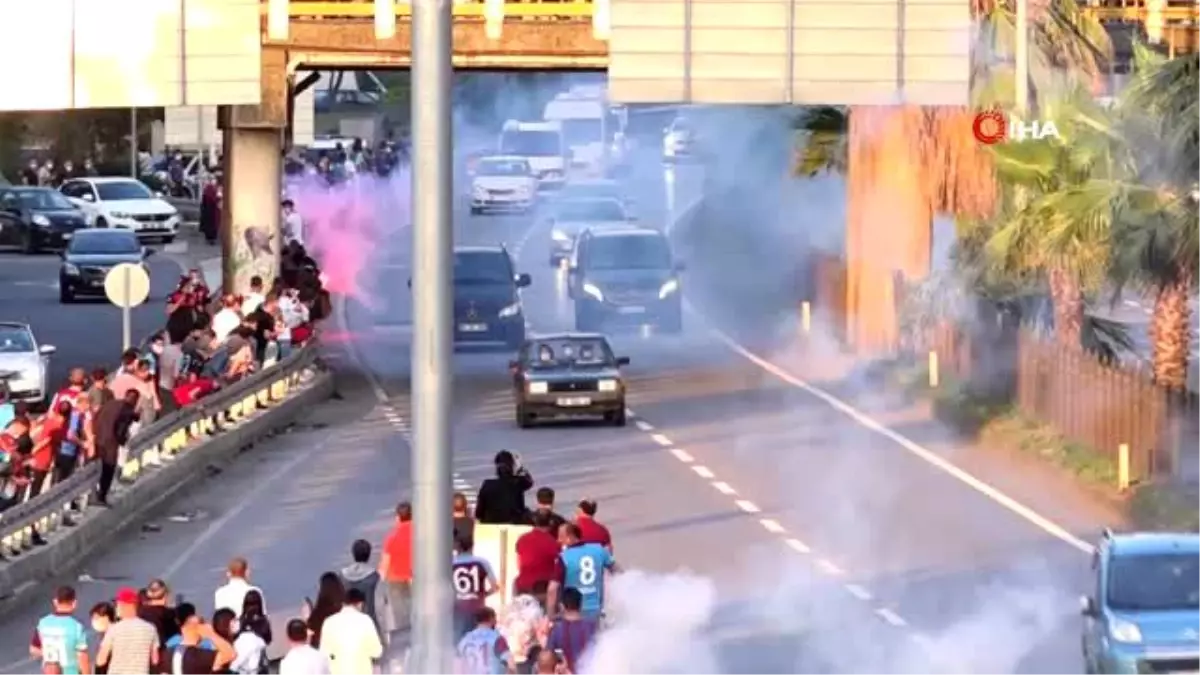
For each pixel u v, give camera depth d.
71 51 53.62
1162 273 79.56
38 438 70.00
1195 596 50.97
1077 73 92.88
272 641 56.09
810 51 53.00
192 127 162.88
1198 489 74.69
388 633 50.94
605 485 80.06
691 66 52.91
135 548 70.50
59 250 174.00
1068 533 71.62
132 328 125.06
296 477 83.38
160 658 46.16
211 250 176.88
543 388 92.50
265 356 98.19
